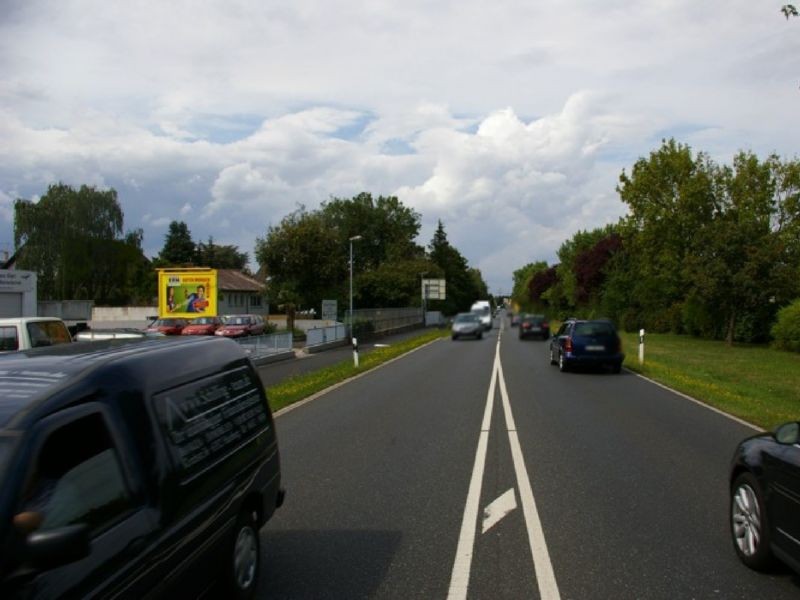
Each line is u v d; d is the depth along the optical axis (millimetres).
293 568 5168
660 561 5246
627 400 14727
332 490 7402
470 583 4852
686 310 43094
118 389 3543
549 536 5852
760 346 35094
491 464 8602
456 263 118750
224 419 4562
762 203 42031
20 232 66688
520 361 26000
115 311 61531
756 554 4957
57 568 2717
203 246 115750
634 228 47844
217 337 5285
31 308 29547
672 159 45719
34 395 3139
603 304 59094
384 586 4812
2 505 2633
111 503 3205
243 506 4566
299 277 52344
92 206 67688
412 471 8258
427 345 38656
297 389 16969
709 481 7691
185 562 3605
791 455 4586
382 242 103000
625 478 7844
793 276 33875
